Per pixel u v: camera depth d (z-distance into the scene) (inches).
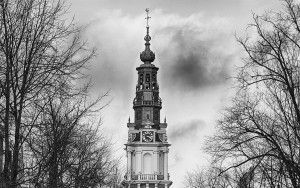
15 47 1299.2
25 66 1289.4
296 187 1485.0
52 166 1366.9
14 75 1299.2
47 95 1355.8
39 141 1396.4
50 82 1331.2
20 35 1302.9
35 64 1309.1
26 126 1312.7
